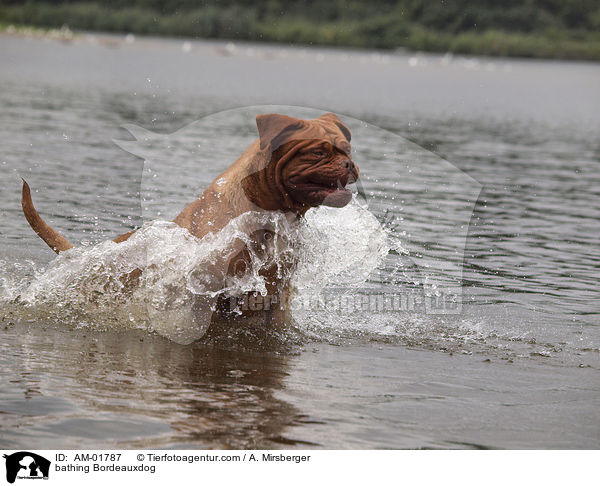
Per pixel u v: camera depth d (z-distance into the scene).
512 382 5.24
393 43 70.31
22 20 72.38
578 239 10.20
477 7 72.25
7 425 4.13
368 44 71.12
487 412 4.68
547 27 73.25
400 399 4.83
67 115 20.06
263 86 34.41
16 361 5.14
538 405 4.82
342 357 5.68
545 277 8.25
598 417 4.65
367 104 29.06
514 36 71.25
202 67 44.91
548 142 21.77
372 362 5.58
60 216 9.53
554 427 4.48
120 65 42.28
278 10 75.00
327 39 72.12
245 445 4.07
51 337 5.77
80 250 6.50
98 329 6.06
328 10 75.69
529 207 12.27
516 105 35.22
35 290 6.59
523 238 10.10
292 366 5.41
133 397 4.62
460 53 70.44
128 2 77.31
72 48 54.03
